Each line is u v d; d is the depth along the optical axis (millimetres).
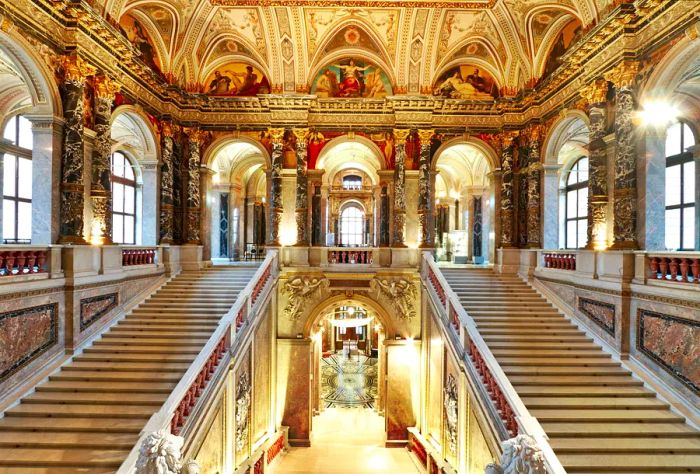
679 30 9086
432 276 14086
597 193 11641
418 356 15555
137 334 11445
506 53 16297
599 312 11078
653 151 10133
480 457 9250
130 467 6520
